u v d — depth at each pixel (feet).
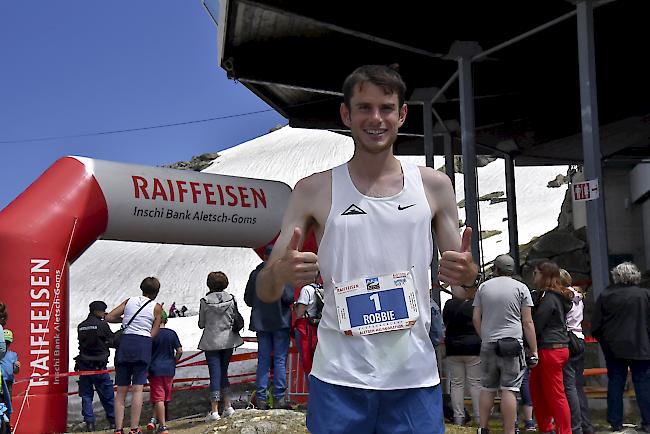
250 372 35.24
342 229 6.88
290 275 6.47
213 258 224.33
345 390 6.73
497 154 56.85
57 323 27.68
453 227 7.29
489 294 18.37
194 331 77.20
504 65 42.88
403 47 35.19
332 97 45.98
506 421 17.95
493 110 50.19
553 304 18.48
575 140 53.67
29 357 26.63
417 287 6.85
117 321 22.66
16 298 26.78
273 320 24.40
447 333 22.88
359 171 7.04
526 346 18.72
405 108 7.17
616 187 61.46
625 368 20.84
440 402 6.95
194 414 31.58
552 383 18.39
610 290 20.80
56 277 27.96
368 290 6.79
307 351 23.76
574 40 38.96
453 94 44.55
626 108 47.83
